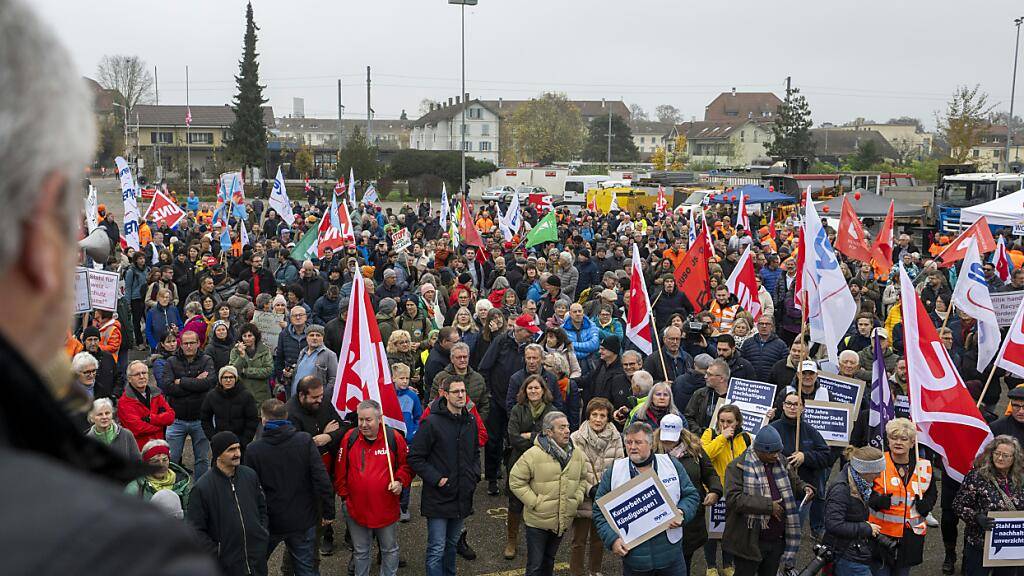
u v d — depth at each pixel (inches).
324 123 6023.6
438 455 319.9
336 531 392.8
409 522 402.3
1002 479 297.6
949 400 343.6
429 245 876.0
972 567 303.1
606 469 303.6
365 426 312.2
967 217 1034.7
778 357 463.2
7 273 24.7
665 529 288.0
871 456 278.7
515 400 388.5
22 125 23.9
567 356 433.7
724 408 327.9
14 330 25.0
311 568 310.5
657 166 3309.5
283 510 299.3
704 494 318.3
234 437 271.3
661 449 310.5
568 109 4008.4
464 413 325.1
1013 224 986.1
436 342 451.2
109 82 3334.2
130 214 815.1
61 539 21.8
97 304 457.7
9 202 24.0
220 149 3189.0
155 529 23.3
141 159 2694.4
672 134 4815.5
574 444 325.4
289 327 468.4
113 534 22.4
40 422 24.5
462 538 368.5
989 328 445.1
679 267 586.9
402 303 553.9
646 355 489.4
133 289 684.7
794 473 313.7
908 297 347.9
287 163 3036.4
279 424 300.4
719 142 4453.7
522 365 424.8
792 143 3129.9
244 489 274.8
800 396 343.9
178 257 662.5
